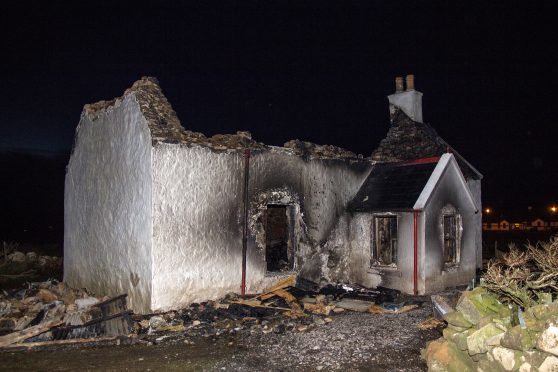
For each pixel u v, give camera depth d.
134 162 10.54
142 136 10.26
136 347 8.20
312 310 10.29
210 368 7.08
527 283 6.49
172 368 7.10
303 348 7.95
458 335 6.41
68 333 8.79
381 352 7.67
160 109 10.62
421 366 7.03
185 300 10.23
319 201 12.97
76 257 13.30
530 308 5.86
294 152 12.41
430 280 12.07
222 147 10.98
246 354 7.71
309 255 12.61
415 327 9.05
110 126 11.73
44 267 17.25
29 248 21.75
